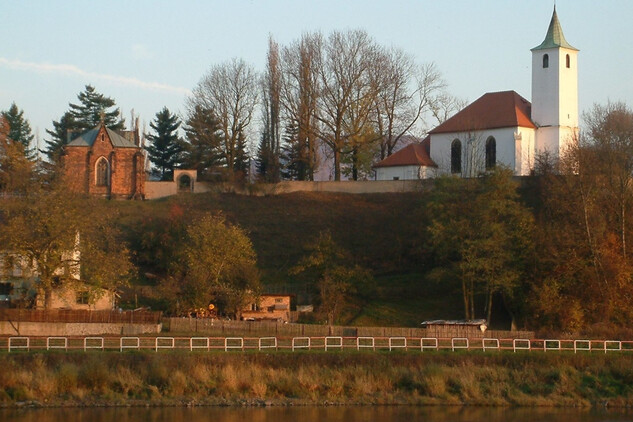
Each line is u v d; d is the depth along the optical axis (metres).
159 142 169.50
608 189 105.06
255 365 72.62
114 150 143.75
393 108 158.50
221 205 140.12
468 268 98.56
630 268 97.31
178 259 108.38
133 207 138.00
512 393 71.56
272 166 156.38
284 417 63.62
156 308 102.44
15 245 87.31
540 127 144.00
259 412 65.12
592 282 96.38
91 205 94.81
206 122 157.38
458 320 96.81
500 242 98.50
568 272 96.75
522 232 100.31
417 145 150.62
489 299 98.88
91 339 78.00
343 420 62.97
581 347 82.00
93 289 91.25
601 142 112.12
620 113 114.12
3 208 91.94
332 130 151.88
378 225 130.75
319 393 70.00
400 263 119.25
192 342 79.12
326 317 100.50
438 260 113.00
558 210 105.50
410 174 145.75
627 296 96.44
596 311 95.38
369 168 156.38
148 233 121.81
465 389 71.19
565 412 67.88
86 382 68.56
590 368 76.56
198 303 97.44
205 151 157.75
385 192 143.75
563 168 116.50
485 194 102.50
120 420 61.34
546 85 144.12
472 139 142.88
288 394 69.94
